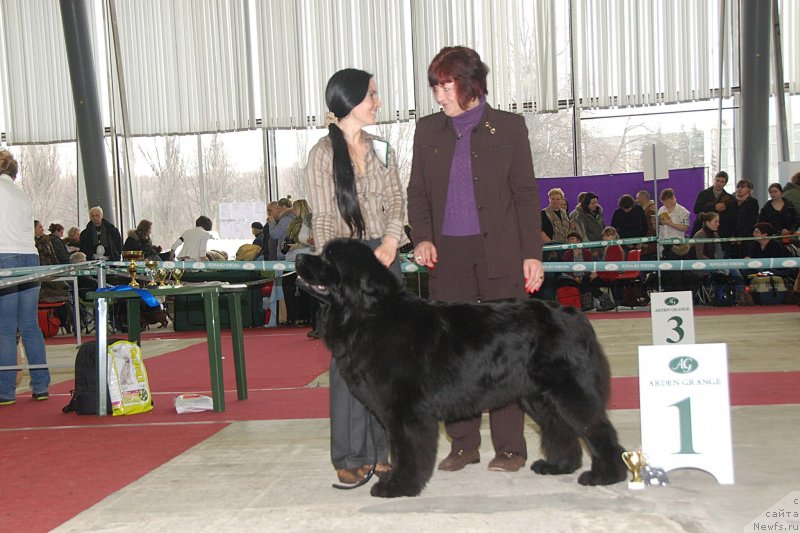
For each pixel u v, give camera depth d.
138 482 3.92
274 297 12.76
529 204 3.93
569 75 15.37
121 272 6.68
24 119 16.72
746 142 14.66
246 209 16.56
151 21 16.20
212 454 4.48
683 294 5.75
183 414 5.81
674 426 3.54
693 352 3.57
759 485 3.41
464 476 3.77
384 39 15.66
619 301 12.97
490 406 3.47
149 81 16.36
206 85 16.27
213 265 7.57
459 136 3.94
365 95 3.66
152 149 16.64
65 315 13.66
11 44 16.55
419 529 3.02
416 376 3.33
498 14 15.31
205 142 16.59
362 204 3.70
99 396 5.86
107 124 16.47
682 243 11.98
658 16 14.95
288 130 16.34
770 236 12.00
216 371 5.83
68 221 17.19
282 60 16.02
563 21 15.25
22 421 5.83
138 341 6.45
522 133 3.93
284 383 7.21
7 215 6.50
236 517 3.27
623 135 15.49
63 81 16.55
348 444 3.66
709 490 3.38
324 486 3.68
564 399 3.41
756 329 9.38
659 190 14.30
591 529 2.94
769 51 14.44
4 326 6.62
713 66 14.92
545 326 3.44
